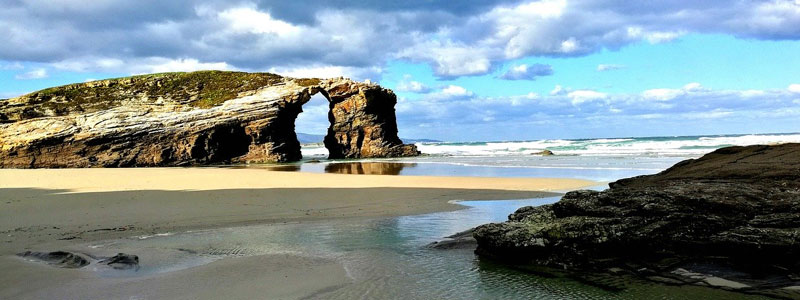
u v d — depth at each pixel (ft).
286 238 36.76
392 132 219.82
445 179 85.05
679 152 156.35
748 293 23.86
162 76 220.23
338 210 50.65
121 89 208.54
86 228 40.04
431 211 50.26
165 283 25.25
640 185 36.04
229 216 46.52
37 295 23.18
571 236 28.76
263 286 24.89
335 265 29.01
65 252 30.60
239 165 172.96
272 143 189.67
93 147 179.01
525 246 29.17
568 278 26.81
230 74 222.28
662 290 24.68
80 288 24.27
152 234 38.09
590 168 105.91
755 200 27.27
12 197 59.47
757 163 34.19
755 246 24.59
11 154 175.32
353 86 207.62
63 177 93.61
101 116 185.68
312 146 549.95
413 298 23.54
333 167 136.77
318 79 212.23
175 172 112.06
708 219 26.53
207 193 64.23
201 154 186.60
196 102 199.62
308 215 47.50
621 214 28.86
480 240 31.12
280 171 116.78
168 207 51.52
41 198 58.39
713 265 25.85
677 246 26.73
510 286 25.46
